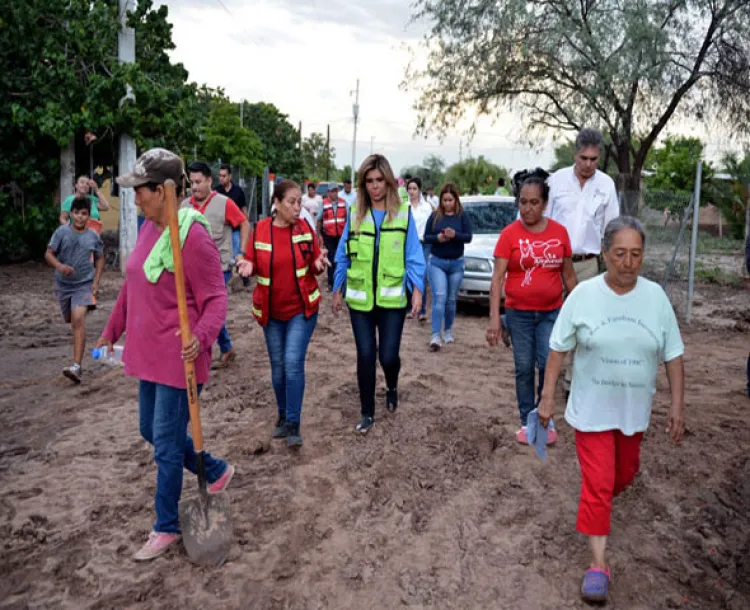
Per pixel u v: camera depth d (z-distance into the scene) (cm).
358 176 540
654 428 567
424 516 430
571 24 1609
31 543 398
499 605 345
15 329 985
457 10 1766
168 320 365
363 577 368
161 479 378
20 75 1611
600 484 344
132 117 1542
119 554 387
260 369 750
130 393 675
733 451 523
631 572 368
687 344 931
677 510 436
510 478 480
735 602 345
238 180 2534
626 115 1694
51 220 1689
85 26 1544
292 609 342
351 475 482
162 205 361
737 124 1714
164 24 1661
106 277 1477
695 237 1077
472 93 1836
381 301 547
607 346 339
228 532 379
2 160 1623
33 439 557
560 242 503
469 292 1098
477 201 1235
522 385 529
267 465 498
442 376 723
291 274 521
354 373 736
